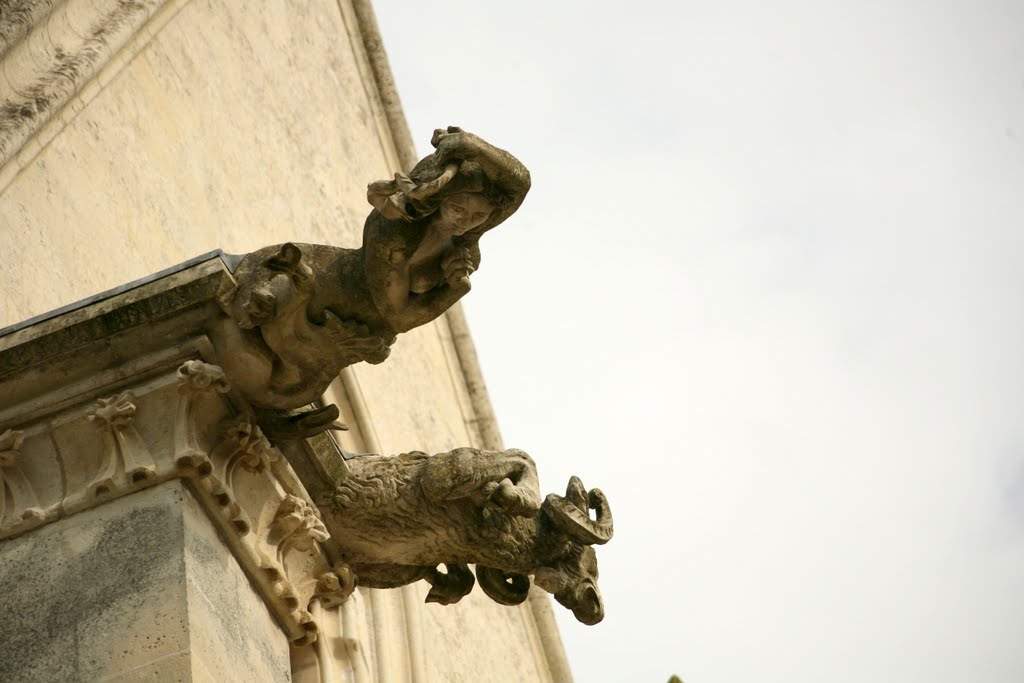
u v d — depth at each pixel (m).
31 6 12.21
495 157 8.38
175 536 8.46
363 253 8.80
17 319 10.88
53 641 8.25
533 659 17.33
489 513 9.65
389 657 13.69
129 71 13.68
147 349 8.80
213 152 14.73
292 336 8.81
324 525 9.48
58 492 8.74
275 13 17.20
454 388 18.02
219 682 8.15
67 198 12.02
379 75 18.91
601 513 9.84
